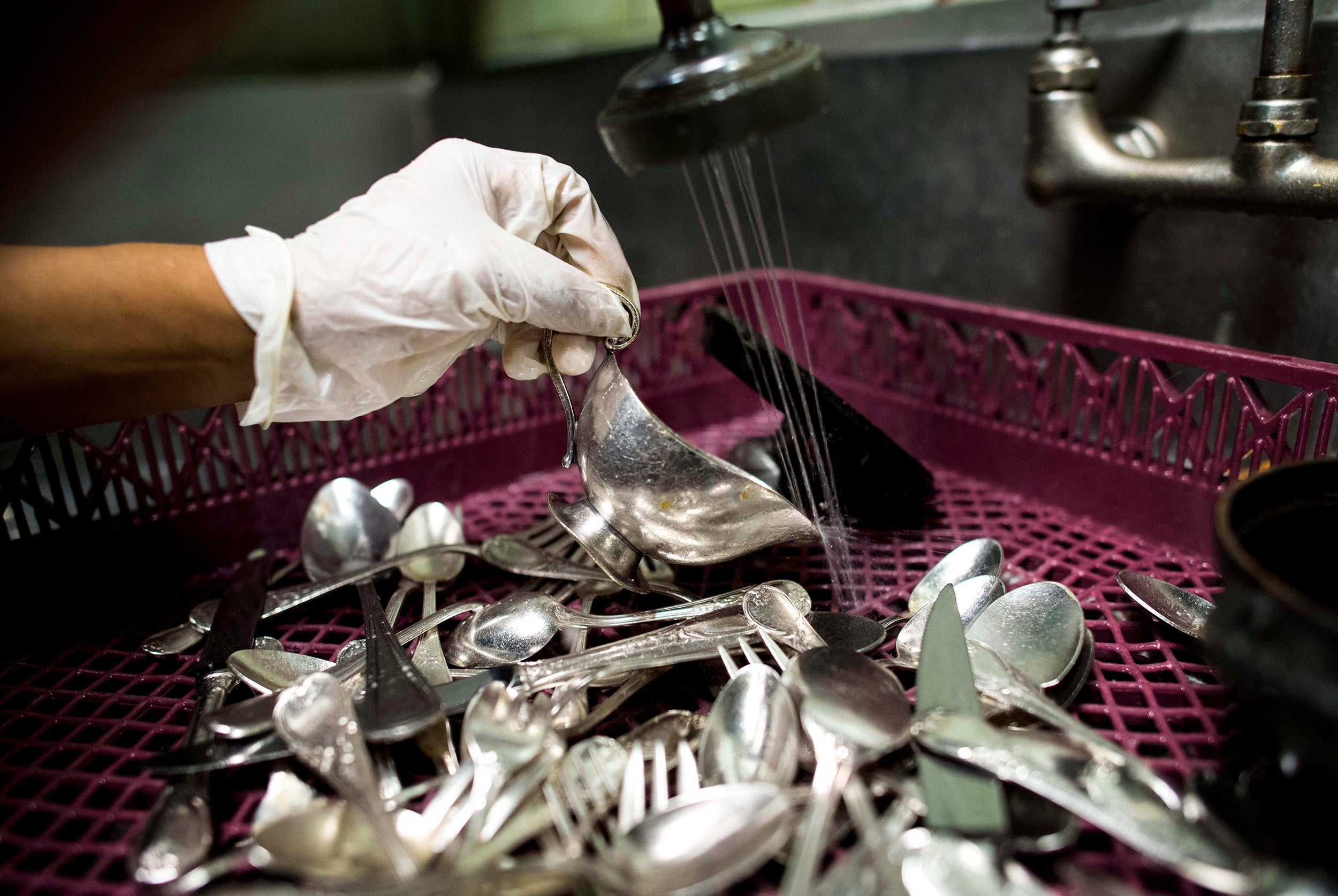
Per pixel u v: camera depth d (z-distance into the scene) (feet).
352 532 2.40
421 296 1.95
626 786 1.44
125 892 1.39
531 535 2.63
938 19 3.15
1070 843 1.26
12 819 1.58
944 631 1.74
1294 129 2.00
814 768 1.53
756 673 1.63
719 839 1.23
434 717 1.54
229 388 2.08
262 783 1.62
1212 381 2.22
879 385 3.23
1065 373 2.59
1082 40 2.44
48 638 2.25
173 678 2.01
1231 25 2.33
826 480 2.48
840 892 1.20
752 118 1.80
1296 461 1.53
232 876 1.40
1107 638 1.99
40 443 2.29
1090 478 2.56
